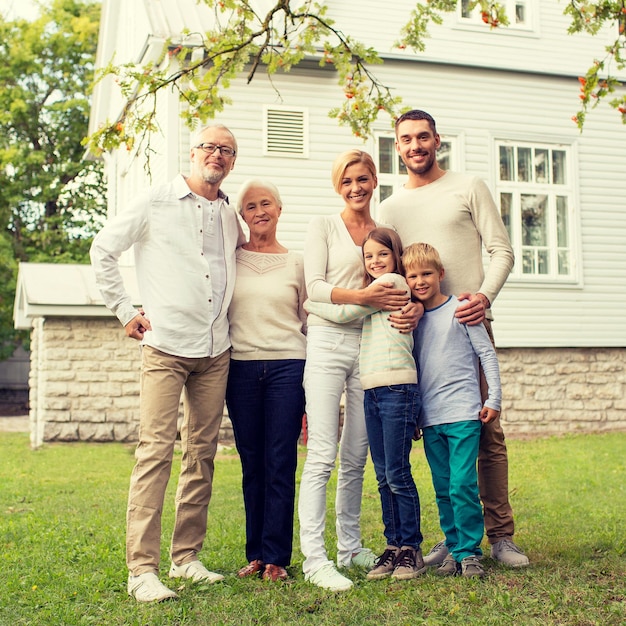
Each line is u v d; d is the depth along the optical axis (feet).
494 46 41.75
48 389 37.86
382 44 39.88
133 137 17.33
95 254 13.23
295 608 12.09
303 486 13.65
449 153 41.16
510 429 40.65
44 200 80.07
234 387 14.01
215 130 13.69
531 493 23.48
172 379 13.30
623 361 42.80
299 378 13.91
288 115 38.45
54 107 78.89
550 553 15.11
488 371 13.87
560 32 42.88
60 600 12.79
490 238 14.53
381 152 39.91
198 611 12.00
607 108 43.60
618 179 43.73
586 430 41.68
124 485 25.94
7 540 17.51
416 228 14.73
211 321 13.52
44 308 37.17
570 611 11.68
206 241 13.64
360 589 12.80
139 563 12.83
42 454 34.55
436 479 14.05
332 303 13.58
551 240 42.47
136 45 49.06
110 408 38.32
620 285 43.24
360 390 14.03
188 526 13.88
